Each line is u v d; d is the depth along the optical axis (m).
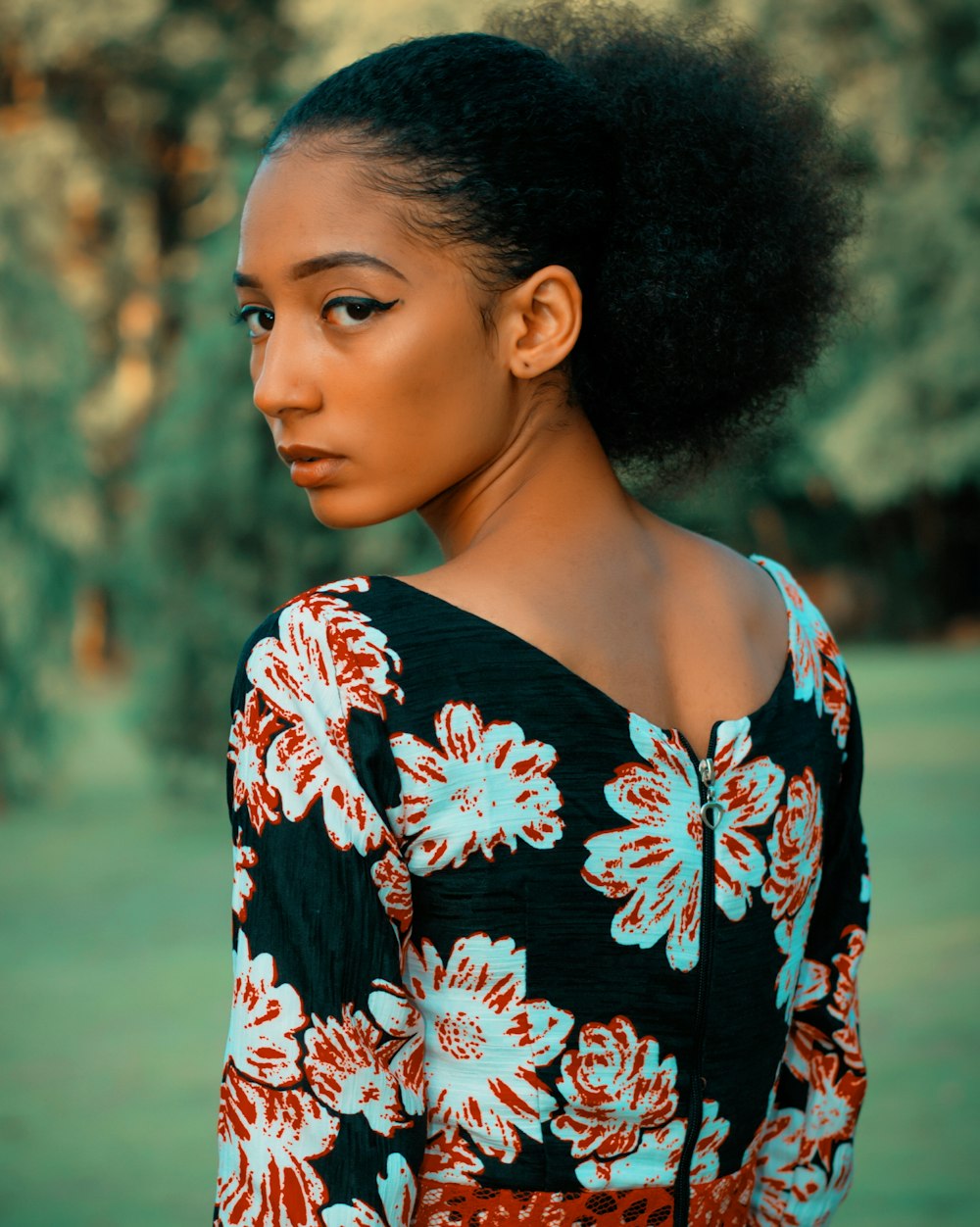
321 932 0.88
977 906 7.18
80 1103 5.16
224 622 10.65
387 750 0.88
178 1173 4.46
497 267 0.95
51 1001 6.56
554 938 0.91
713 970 0.96
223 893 8.76
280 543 10.55
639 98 1.09
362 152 0.94
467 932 0.90
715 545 1.10
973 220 20.95
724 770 0.98
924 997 5.75
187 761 11.13
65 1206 4.17
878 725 13.56
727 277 1.12
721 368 1.13
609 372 1.07
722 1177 1.01
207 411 10.54
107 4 23.28
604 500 1.02
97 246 24.89
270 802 0.89
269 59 24.23
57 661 12.38
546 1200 0.92
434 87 0.95
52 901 8.63
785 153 1.19
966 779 10.72
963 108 21.52
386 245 0.93
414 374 0.94
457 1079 0.92
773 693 1.04
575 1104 0.92
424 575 0.95
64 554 12.55
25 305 12.83
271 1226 0.86
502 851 0.90
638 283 1.05
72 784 13.06
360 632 0.90
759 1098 1.04
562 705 0.91
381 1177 0.87
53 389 12.77
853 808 1.16
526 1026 0.91
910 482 21.19
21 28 23.45
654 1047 0.94
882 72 21.28
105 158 24.66
